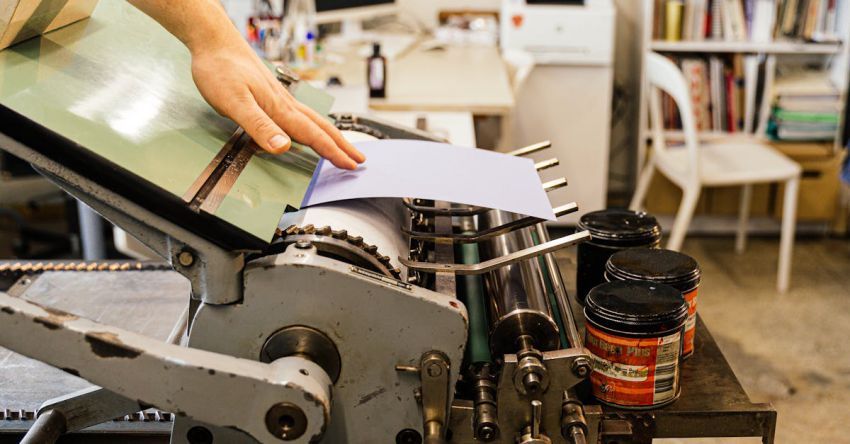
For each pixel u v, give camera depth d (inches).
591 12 140.2
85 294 54.5
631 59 161.8
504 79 124.6
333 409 34.1
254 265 31.9
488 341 39.8
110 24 42.4
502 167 44.3
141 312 52.3
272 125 36.1
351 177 40.4
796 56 153.7
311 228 34.8
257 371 30.5
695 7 144.7
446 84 121.0
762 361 112.2
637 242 47.7
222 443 34.4
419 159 43.8
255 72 37.4
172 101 37.9
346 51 143.5
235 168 35.4
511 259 36.7
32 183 116.0
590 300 39.6
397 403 34.1
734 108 146.2
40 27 36.2
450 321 32.8
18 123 29.2
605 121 147.0
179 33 36.6
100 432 41.7
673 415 39.0
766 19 144.1
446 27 157.9
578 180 150.4
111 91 35.0
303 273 31.9
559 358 35.3
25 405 43.3
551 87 145.3
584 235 37.2
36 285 55.7
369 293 32.3
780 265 131.2
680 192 149.1
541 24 140.7
